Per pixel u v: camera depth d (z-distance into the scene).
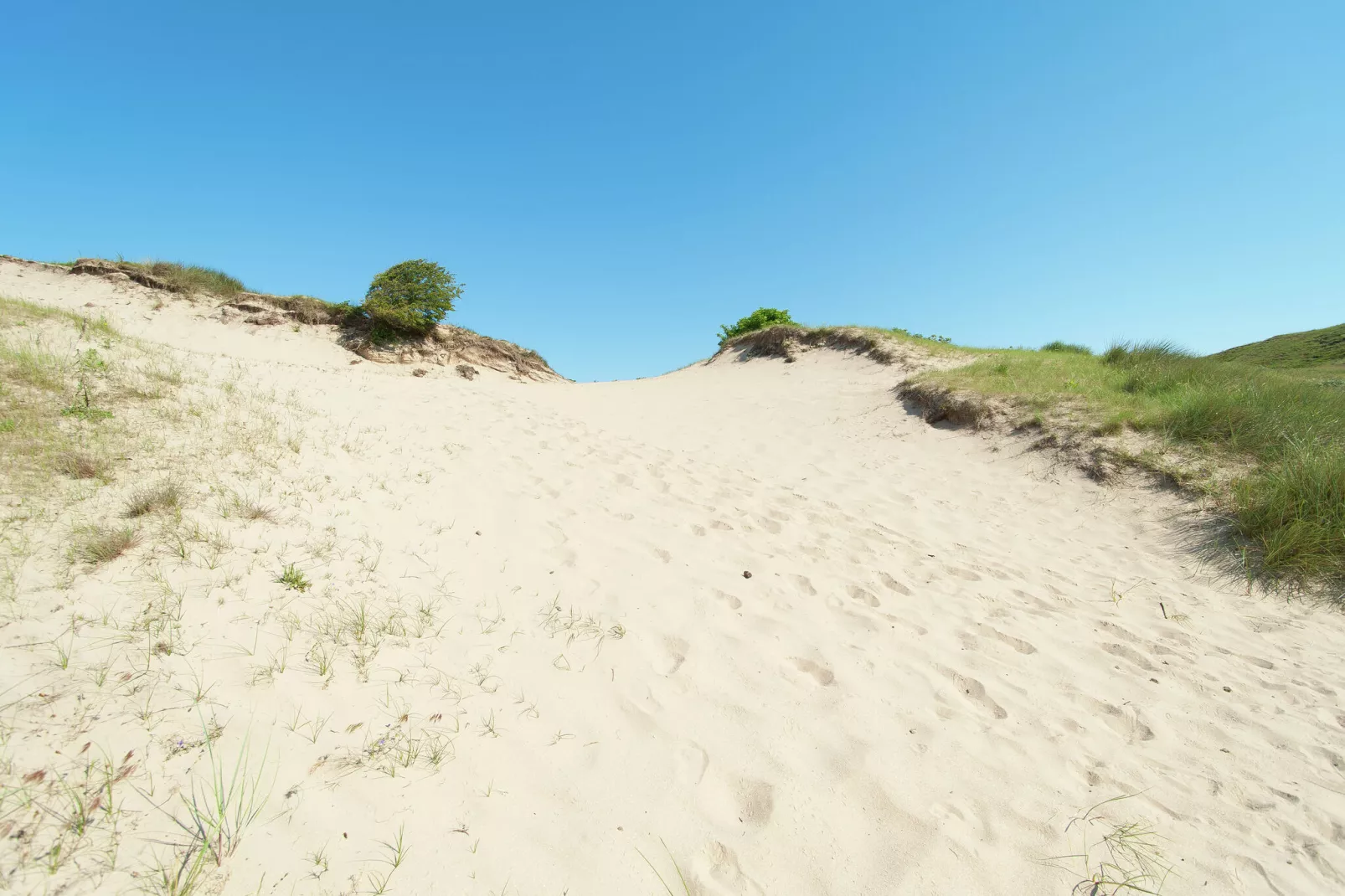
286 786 2.24
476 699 2.94
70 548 3.17
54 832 1.88
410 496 5.20
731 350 18.08
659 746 2.76
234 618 3.06
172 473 4.21
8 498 3.42
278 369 8.83
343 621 3.30
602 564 4.52
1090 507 6.30
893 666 3.52
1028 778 2.72
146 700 2.44
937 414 9.11
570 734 2.79
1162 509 5.95
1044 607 4.44
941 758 2.80
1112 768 2.83
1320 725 3.20
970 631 3.98
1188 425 6.82
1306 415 6.45
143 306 12.70
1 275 12.29
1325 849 2.42
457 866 2.07
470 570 4.20
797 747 2.81
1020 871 2.24
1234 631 4.21
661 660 3.43
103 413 4.75
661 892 2.08
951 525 6.11
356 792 2.28
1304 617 4.33
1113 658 3.79
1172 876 2.26
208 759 2.26
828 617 4.03
